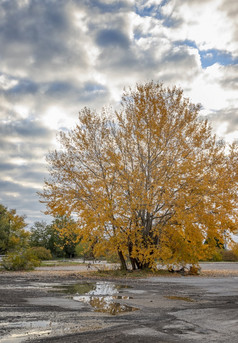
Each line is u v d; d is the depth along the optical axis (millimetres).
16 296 9758
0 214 37688
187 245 20875
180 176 19531
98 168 20625
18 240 35188
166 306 8469
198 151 20109
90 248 20531
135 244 19969
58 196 20016
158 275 19172
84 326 6125
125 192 19594
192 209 19094
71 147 20500
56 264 30672
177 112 20562
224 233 19922
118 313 7441
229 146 19750
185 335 5629
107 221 18812
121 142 20812
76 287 12617
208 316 7207
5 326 6039
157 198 19547
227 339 5402
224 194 19234
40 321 6461
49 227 46781
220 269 26344
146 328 6070
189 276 19266
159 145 20219
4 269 23234
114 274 18953
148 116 20406
